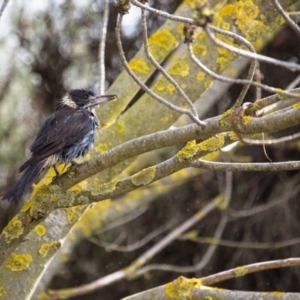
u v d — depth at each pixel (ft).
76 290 42.88
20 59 55.47
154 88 33.50
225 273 27.81
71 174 25.30
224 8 33.60
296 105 23.20
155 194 47.16
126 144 24.35
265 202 53.16
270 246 47.26
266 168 24.20
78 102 32.32
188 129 23.31
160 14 21.67
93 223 43.52
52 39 56.29
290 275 52.54
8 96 54.08
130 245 50.21
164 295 27.84
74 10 55.98
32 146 29.73
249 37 33.32
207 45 33.45
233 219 52.70
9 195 26.89
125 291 55.57
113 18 55.88
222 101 52.49
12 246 26.07
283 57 52.49
